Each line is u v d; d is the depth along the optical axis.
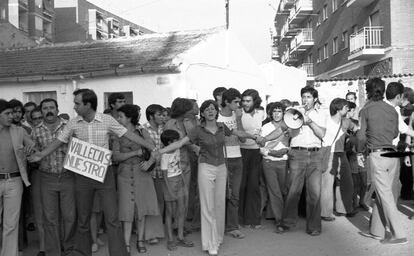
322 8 37.97
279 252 5.90
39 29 50.69
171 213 6.16
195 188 7.14
